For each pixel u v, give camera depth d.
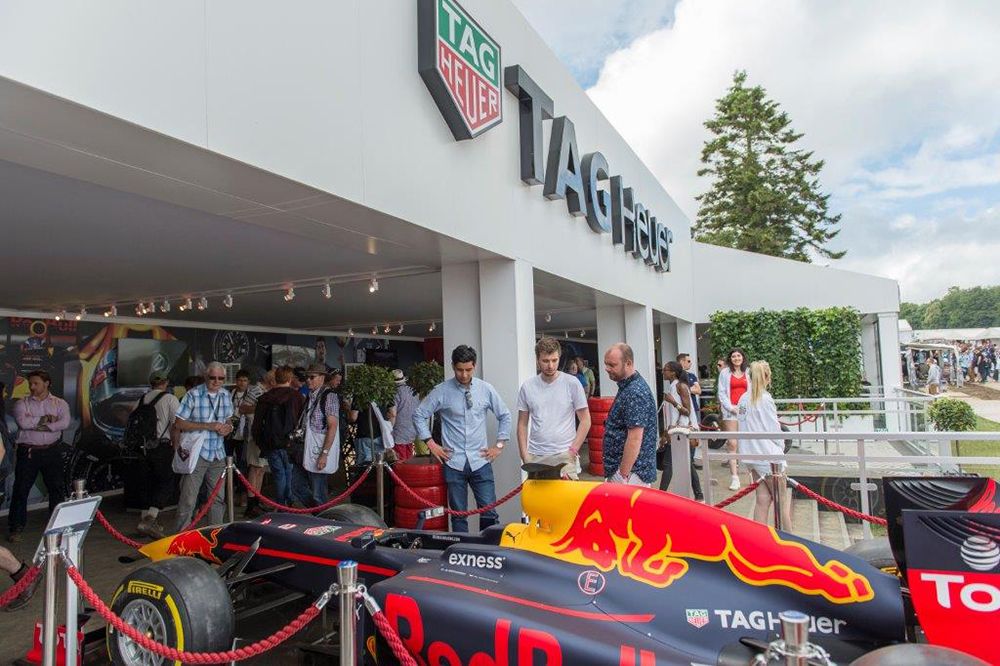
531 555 2.93
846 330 16.25
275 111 3.51
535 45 6.89
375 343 18.50
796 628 1.83
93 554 6.05
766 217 38.41
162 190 3.78
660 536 2.71
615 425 4.22
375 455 7.39
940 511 2.35
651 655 2.36
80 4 2.59
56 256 6.05
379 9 4.41
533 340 6.43
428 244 5.38
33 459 6.91
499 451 5.47
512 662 2.50
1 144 3.01
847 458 5.29
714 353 17.22
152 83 2.86
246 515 7.82
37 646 3.49
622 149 10.38
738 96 39.94
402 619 2.83
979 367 36.41
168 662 3.12
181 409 6.11
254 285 8.03
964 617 2.28
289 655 3.75
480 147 5.59
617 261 9.58
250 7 3.38
